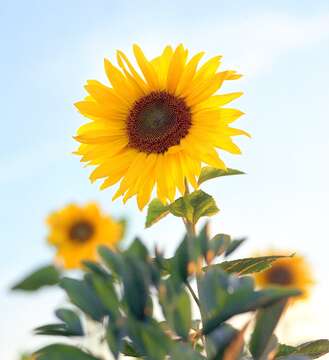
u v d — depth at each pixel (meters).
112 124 1.02
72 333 0.46
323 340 0.68
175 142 0.99
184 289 0.46
